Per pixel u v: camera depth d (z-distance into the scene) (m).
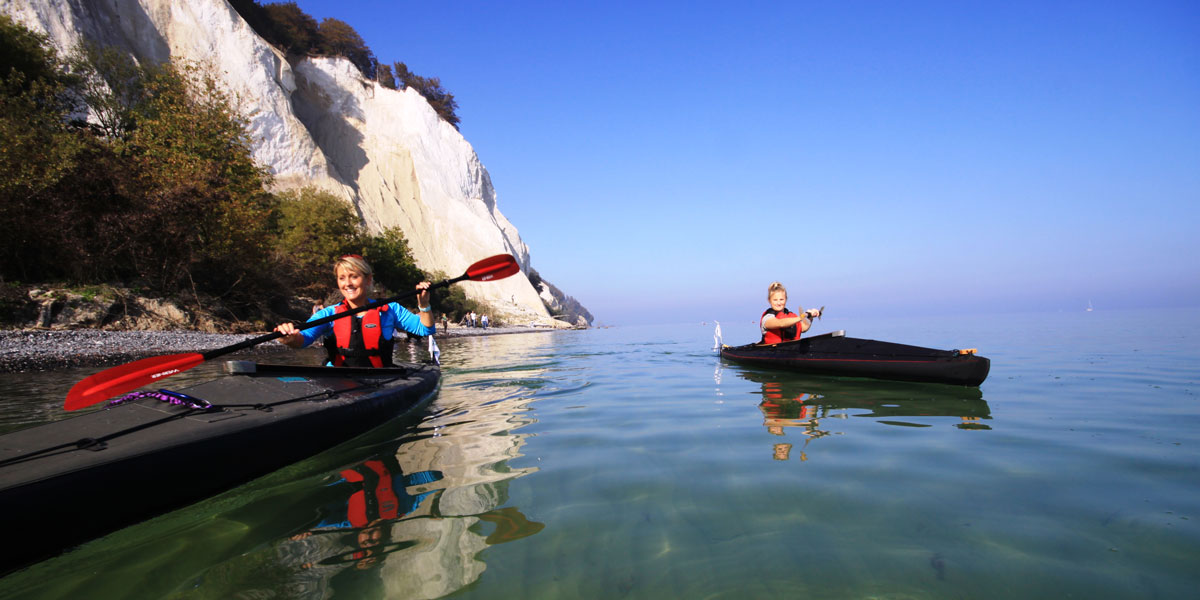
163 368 2.85
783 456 2.64
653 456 2.68
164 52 27.95
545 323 39.97
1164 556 1.56
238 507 2.10
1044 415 3.48
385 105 42.12
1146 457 2.52
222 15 29.97
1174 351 7.27
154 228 13.89
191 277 14.88
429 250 39.22
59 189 12.85
